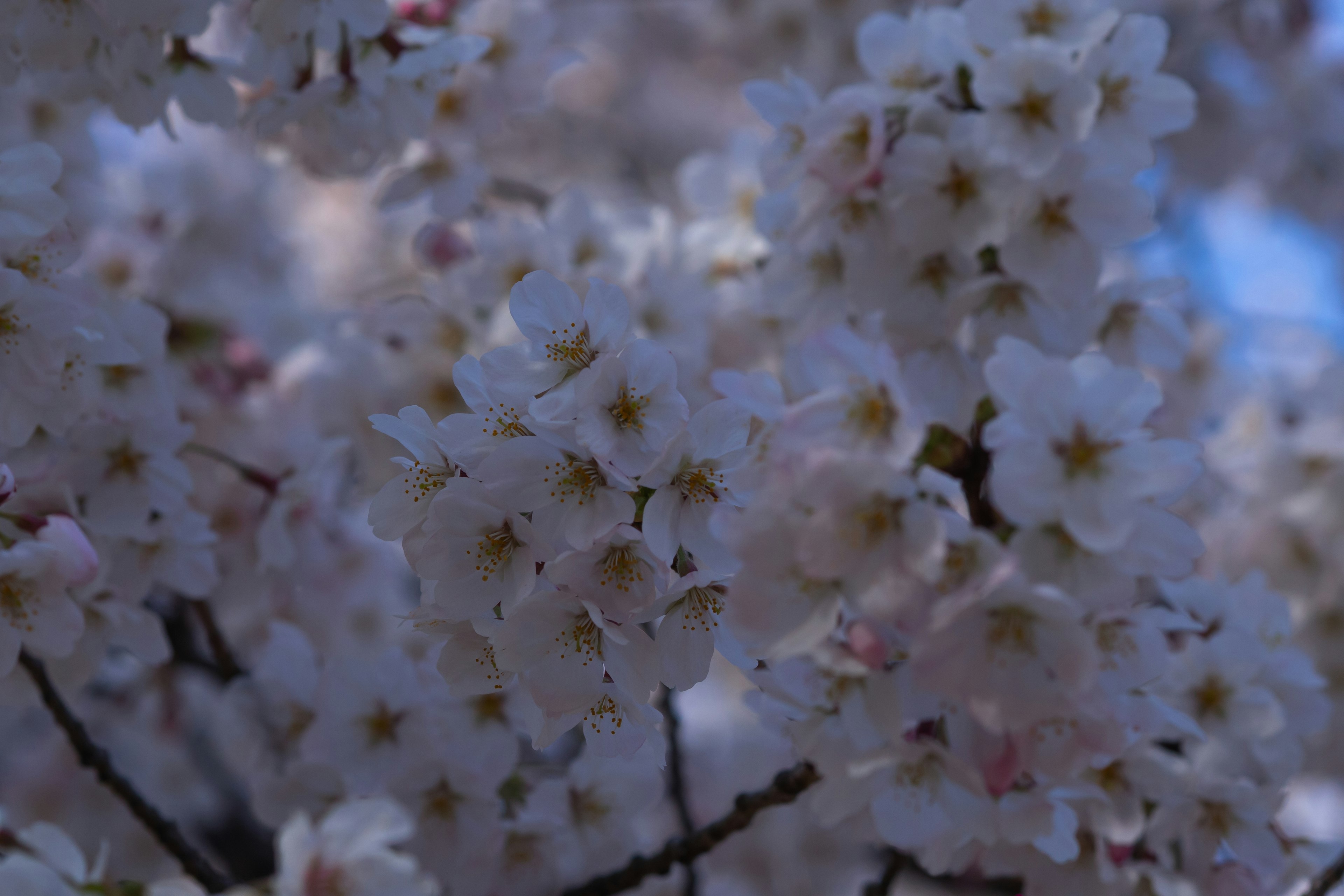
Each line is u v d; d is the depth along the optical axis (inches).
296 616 48.1
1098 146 36.2
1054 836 33.6
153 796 56.2
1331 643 48.8
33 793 56.2
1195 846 35.7
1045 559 31.2
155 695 52.0
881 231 36.4
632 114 114.7
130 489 37.4
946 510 30.7
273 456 45.0
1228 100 76.3
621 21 109.8
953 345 36.7
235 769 50.6
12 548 34.7
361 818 35.6
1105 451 31.3
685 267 47.3
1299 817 68.6
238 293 55.4
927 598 30.6
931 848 33.6
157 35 37.6
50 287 34.9
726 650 32.0
